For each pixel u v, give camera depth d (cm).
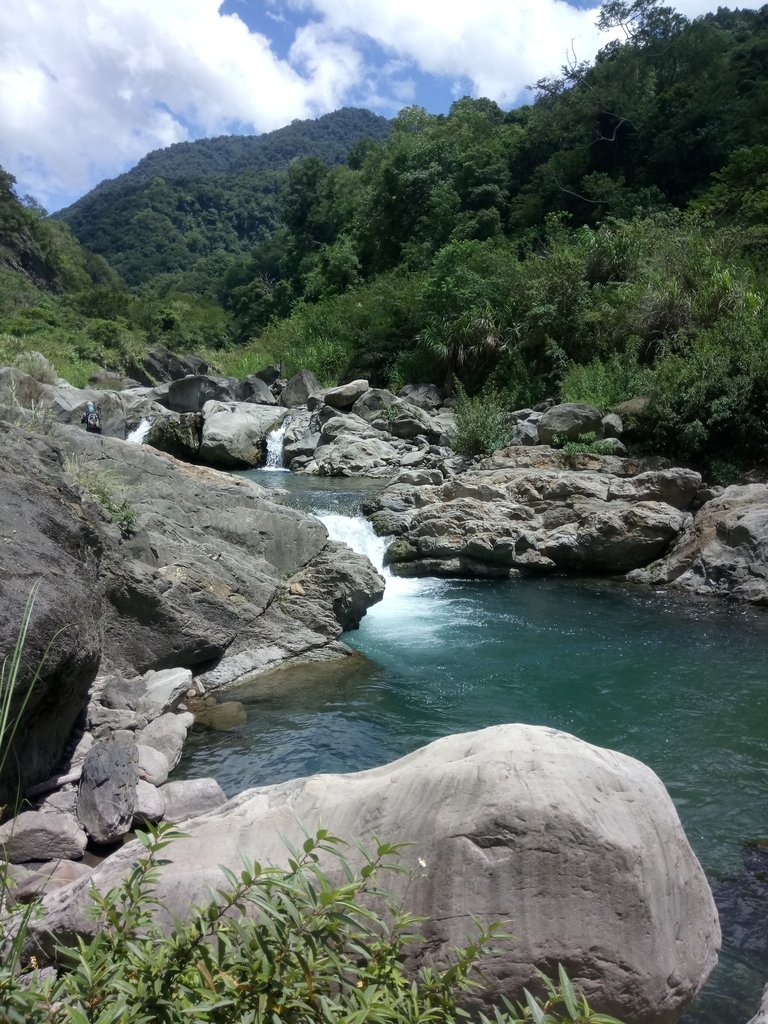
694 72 4747
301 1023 204
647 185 4219
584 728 764
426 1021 219
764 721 776
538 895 290
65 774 615
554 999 219
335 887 301
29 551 598
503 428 2150
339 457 2242
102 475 915
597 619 1130
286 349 3938
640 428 1862
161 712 738
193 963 210
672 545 1384
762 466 1695
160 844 246
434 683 880
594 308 2597
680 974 302
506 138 5072
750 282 2275
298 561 1060
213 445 2327
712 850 546
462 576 1384
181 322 6606
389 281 4000
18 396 2144
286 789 368
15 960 208
